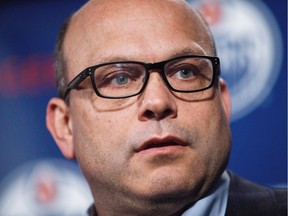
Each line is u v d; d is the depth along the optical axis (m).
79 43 1.36
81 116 1.30
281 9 2.31
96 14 1.35
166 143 1.18
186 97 1.23
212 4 2.35
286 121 2.28
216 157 1.25
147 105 1.17
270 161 2.28
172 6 1.34
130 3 1.33
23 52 2.50
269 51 2.31
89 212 1.47
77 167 2.47
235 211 1.28
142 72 1.23
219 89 1.32
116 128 1.22
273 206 1.29
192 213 1.24
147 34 1.26
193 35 1.31
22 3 2.52
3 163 2.50
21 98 2.49
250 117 2.30
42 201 2.48
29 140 2.48
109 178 1.23
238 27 2.33
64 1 2.50
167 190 1.17
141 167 1.18
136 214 1.26
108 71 1.25
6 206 2.49
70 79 1.37
